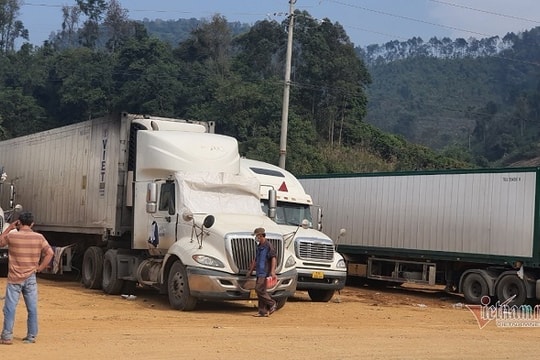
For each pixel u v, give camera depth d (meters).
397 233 23.44
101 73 68.38
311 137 59.41
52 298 17.20
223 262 15.06
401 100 140.62
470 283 20.94
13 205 23.25
